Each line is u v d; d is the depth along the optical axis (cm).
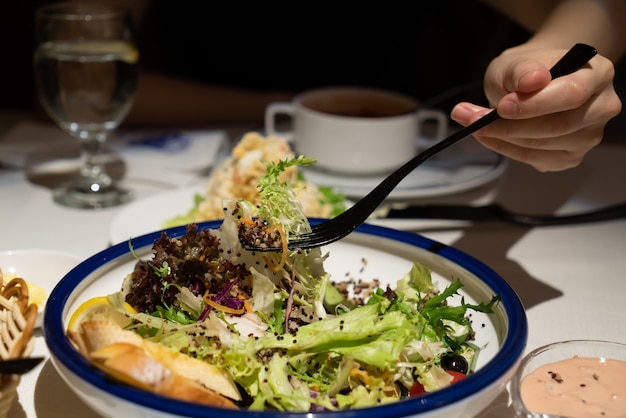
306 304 96
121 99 169
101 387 74
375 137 177
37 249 133
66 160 197
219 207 140
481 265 104
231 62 319
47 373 101
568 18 142
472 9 306
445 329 97
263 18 313
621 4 147
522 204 171
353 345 87
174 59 321
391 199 168
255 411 70
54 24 165
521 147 120
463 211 155
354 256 119
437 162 191
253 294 95
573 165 124
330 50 317
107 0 254
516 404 82
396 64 315
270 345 87
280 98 263
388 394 86
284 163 102
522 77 98
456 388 74
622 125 234
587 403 86
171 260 97
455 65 316
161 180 186
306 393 84
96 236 151
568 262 140
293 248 98
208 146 210
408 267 115
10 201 168
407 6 311
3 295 99
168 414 71
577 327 117
